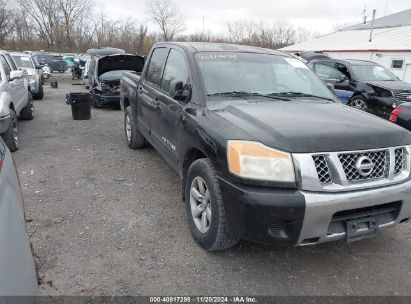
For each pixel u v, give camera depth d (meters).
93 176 5.25
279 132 2.79
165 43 5.16
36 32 55.22
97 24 52.62
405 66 21.44
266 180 2.66
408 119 5.57
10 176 2.28
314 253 3.40
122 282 2.93
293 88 4.16
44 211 4.10
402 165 2.97
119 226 3.80
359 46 25.88
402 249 3.51
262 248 3.44
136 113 5.93
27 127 8.67
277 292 2.87
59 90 17.86
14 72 7.31
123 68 12.48
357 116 3.34
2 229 1.75
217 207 2.99
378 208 2.90
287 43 49.50
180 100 3.83
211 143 3.03
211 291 2.86
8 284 1.64
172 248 3.41
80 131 8.30
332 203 2.62
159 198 4.52
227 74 3.99
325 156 2.68
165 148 4.35
